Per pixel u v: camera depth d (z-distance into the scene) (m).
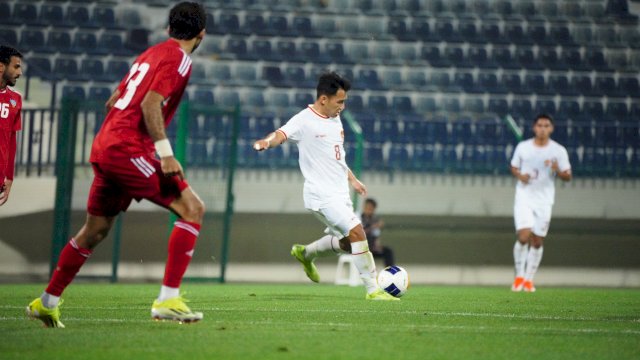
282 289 39.72
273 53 76.25
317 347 15.02
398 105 73.44
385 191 60.06
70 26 73.06
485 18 80.38
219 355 13.77
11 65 26.50
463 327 19.50
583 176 66.56
